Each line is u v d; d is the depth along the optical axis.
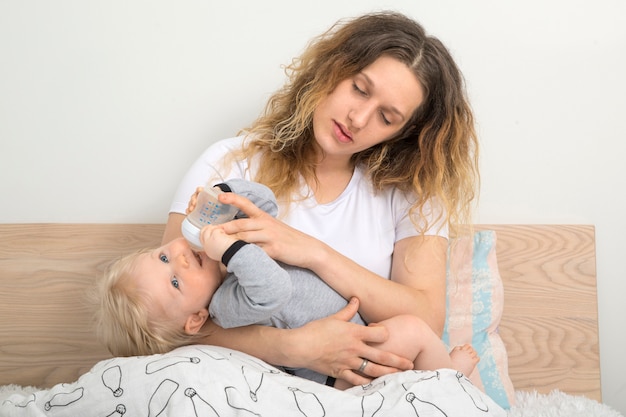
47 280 2.18
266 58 2.22
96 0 2.19
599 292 2.32
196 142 2.24
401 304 1.67
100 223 2.23
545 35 2.25
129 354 1.61
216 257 1.47
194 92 2.22
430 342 1.61
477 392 1.48
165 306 1.55
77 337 2.17
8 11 2.18
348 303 1.66
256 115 2.23
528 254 2.25
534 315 2.23
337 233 1.81
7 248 2.18
